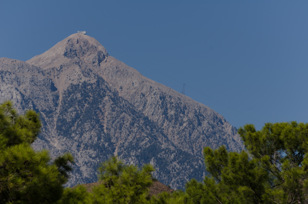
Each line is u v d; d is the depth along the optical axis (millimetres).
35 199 10578
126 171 14688
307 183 17047
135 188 14164
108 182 14562
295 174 17219
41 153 11141
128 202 13797
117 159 15164
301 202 17203
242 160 18875
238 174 18578
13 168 9859
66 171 13492
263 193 18078
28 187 10352
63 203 11922
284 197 17078
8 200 10188
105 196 13820
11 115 14523
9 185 9781
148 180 14484
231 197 19000
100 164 14938
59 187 11367
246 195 18172
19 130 12844
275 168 19000
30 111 15258
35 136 14711
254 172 18328
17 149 10156
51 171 10977
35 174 10242
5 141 10789
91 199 13398
